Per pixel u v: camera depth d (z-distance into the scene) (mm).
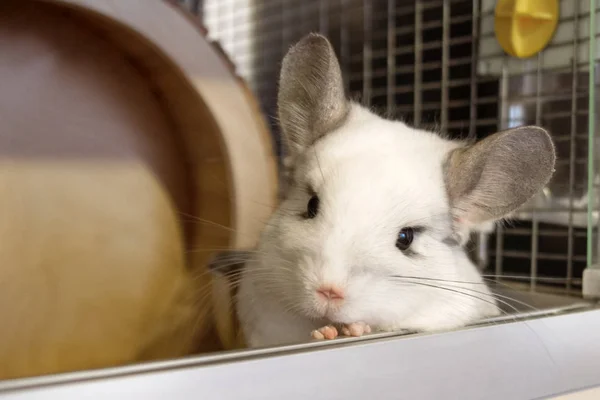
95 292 386
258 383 303
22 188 369
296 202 417
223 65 401
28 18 370
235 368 299
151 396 284
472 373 350
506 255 521
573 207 494
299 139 446
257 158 411
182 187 412
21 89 370
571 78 496
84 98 384
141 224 398
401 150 424
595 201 437
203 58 393
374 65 621
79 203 383
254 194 410
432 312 407
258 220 413
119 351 392
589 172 436
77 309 381
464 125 559
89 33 383
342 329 388
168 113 406
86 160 385
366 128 439
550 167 415
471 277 437
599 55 458
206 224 412
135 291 397
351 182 402
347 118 448
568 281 474
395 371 332
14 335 367
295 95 444
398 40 601
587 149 485
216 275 416
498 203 434
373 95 619
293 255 394
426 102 579
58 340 377
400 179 407
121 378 281
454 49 565
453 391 345
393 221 397
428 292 404
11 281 366
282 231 406
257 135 411
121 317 393
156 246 403
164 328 404
